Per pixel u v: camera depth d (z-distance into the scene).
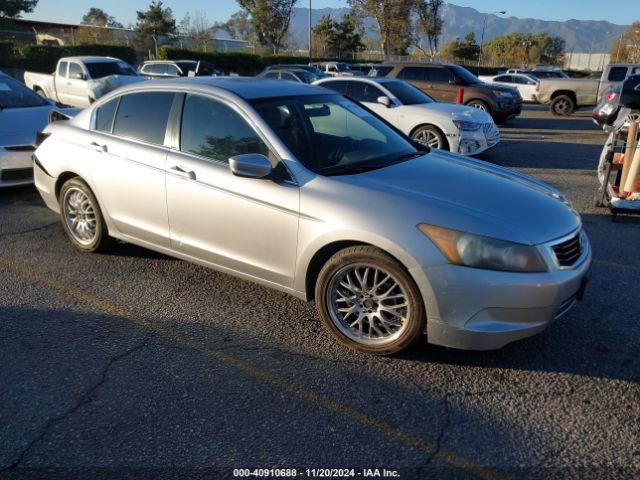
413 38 63.31
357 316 3.50
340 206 3.35
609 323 3.90
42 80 16.50
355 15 59.38
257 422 2.84
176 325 3.85
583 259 3.40
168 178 4.13
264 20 58.69
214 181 3.86
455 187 3.56
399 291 3.31
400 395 3.08
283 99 4.14
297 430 2.78
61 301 4.20
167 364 3.37
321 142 3.96
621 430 2.79
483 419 2.88
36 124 7.41
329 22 60.69
